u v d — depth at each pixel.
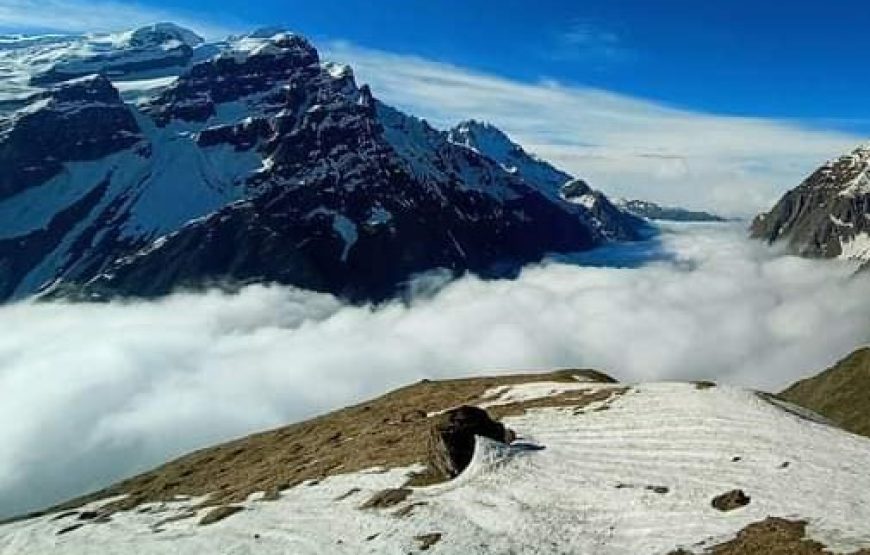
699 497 41.28
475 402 76.00
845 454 44.41
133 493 74.94
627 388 67.00
